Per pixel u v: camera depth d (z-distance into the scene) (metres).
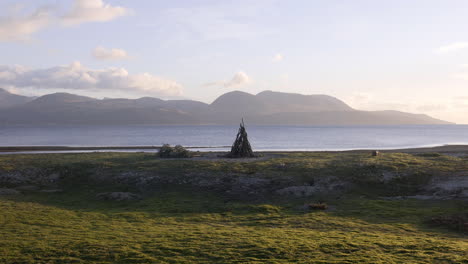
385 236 18.75
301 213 25.31
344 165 39.56
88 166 41.91
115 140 133.50
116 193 31.34
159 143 114.69
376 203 27.59
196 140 135.50
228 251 16.06
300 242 17.45
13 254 15.60
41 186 35.66
